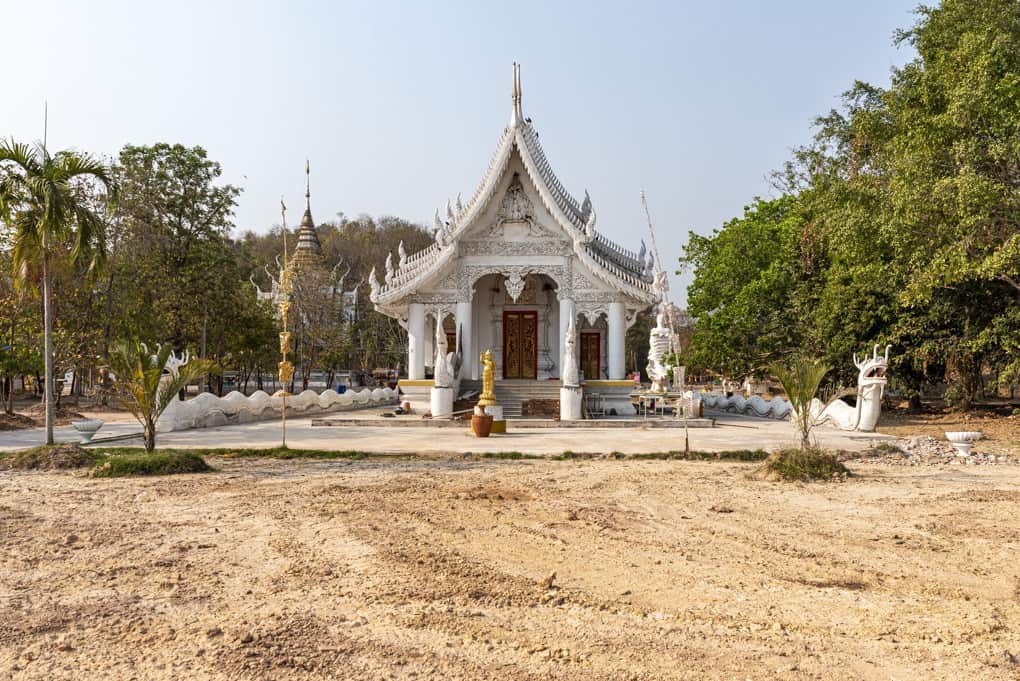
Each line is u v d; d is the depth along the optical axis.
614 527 9.25
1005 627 5.80
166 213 38.09
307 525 9.15
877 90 31.20
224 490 11.75
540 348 34.38
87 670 4.85
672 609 6.16
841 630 5.69
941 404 38.31
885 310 29.67
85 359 32.00
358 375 69.50
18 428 23.33
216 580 6.82
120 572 7.07
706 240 43.56
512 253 30.81
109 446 17.64
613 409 29.42
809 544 8.41
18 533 8.68
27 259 15.30
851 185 26.56
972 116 21.53
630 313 31.75
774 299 37.94
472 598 6.39
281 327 51.69
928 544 8.40
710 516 10.00
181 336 39.12
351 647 5.27
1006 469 15.05
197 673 4.80
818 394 32.78
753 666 5.00
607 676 4.81
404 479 13.05
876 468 15.12
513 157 30.55
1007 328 26.17
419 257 32.66
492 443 19.42
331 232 95.69
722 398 37.28
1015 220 21.52
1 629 5.59
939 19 25.03
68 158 15.23
